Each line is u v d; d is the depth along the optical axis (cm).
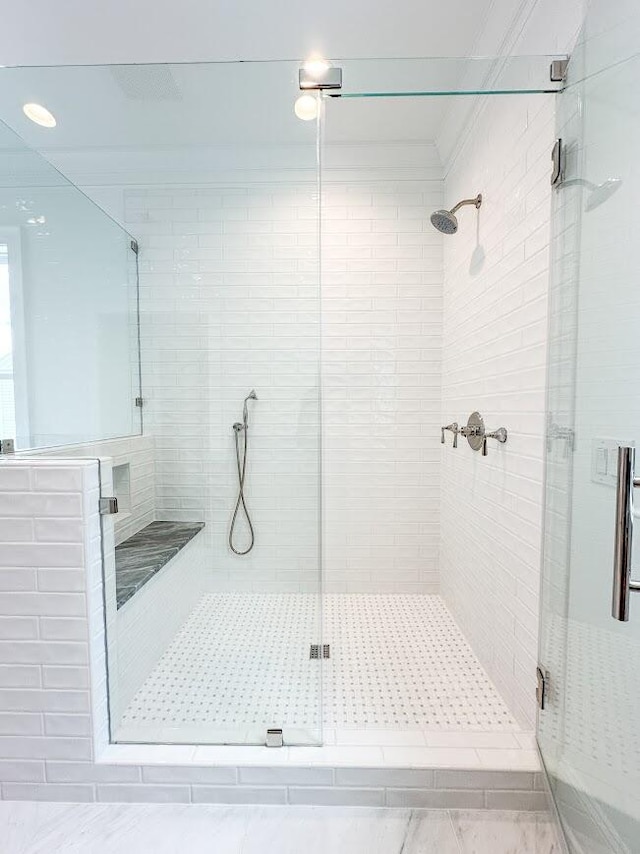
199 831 115
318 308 230
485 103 170
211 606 220
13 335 202
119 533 175
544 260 128
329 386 243
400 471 246
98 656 125
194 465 233
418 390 243
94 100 182
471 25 157
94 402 218
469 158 191
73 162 209
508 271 153
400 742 130
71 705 123
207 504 233
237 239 225
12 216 201
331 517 248
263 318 230
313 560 234
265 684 158
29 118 192
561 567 118
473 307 190
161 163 216
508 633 153
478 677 169
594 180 102
